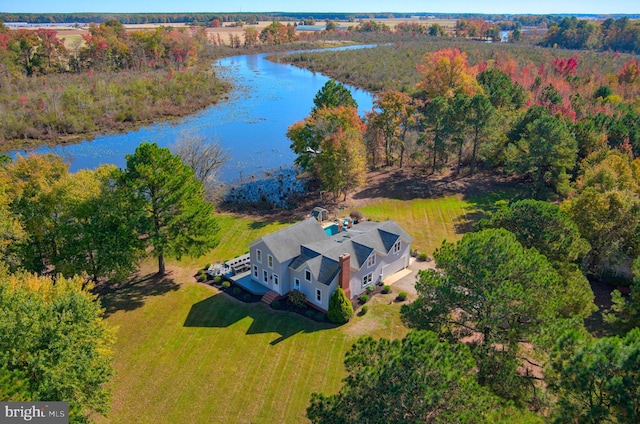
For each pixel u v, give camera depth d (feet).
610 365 53.36
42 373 67.15
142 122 314.76
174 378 96.37
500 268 76.84
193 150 199.62
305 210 187.62
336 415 57.36
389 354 61.21
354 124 217.77
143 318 116.26
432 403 53.01
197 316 117.29
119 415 87.10
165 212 129.59
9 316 68.39
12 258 114.01
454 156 237.66
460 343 66.33
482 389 56.95
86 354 73.61
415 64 482.28
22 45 396.57
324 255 119.85
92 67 422.82
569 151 172.14
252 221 177.37
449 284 78.23
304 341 107.65
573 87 356.59
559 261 96.84
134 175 121.60
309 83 441.68
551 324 69.62
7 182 124.57
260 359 101.86
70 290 84.33
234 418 86.74
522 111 249.96
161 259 136.98
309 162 211.00
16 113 288.92
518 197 187.32
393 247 133.59
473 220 173.88
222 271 137.49
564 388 57.41
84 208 119.14
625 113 252.83
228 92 398.83
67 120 291.99
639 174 152.46
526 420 54.80
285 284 123.54
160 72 417.08
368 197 199.72
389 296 126.31
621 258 123.13
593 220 119.24
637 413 48.98
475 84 306.35
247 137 280.72
